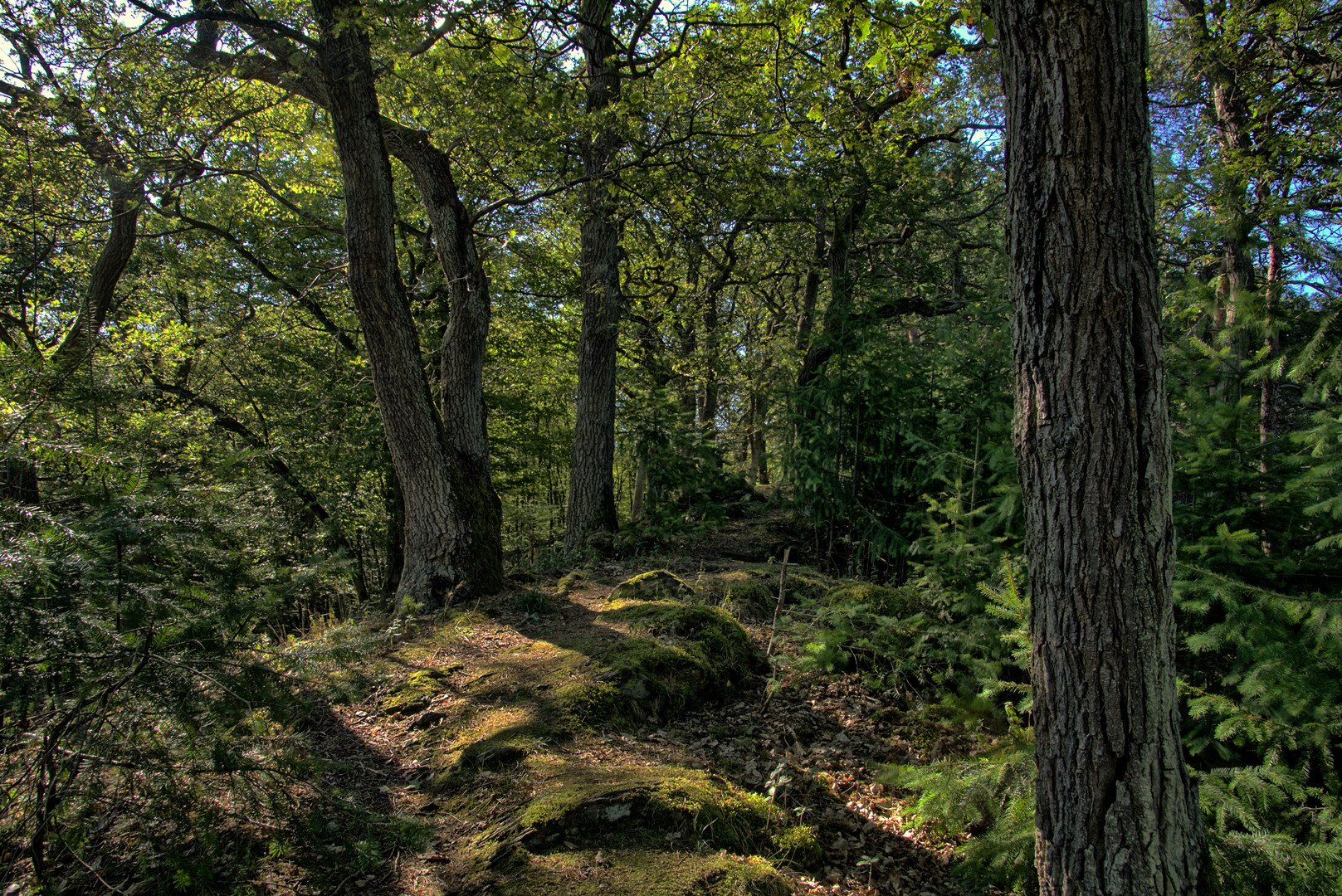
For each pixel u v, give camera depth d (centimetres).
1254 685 300
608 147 998
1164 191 399
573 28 831
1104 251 226
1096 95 223
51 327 1043
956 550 480
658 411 1203
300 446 1289
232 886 275
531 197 931
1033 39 231
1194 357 401
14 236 997
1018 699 455
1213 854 260
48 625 243
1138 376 227
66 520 268
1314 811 285
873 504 910
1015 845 304
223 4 740
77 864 272
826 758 453
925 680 505
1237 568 353
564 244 1762
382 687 516
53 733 256
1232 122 850
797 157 992
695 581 789
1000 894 325
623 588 725
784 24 650
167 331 1075
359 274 712
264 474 361
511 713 455
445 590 737
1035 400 242
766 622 668
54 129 833
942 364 789
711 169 887
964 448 608
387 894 292
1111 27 221
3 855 261
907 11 506
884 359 898
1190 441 403
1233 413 381
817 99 685
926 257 1339
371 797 375
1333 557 351
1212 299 383
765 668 576
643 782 361
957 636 466
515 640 610
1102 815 231
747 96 812
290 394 1383
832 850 363
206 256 1427
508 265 1506
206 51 838
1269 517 366
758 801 377
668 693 496
